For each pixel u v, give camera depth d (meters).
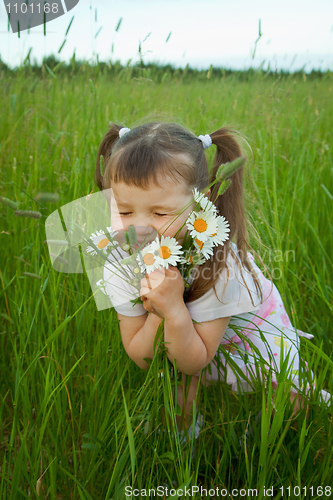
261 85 3.26
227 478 1.36
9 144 2.52
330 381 1.43
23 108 2.54
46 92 2.81
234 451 1.33
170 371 1.31
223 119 2.97
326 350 1.81
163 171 1.18
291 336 1.61
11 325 1.67
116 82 3.06
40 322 1.53
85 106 2.75
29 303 1.58
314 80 4.23
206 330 1.31
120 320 1.39
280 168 2.82
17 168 2.29
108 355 1.55
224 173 1.04
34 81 2.68
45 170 2.36
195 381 1.52
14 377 1.58
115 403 1.29
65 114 2.83
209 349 1.32
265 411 1.11
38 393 1.47
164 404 1.21
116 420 1.20
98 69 2.51
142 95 3.21
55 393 1.35
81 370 1.55
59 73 3.01
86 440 1.40
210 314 1.30
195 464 1.34
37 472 1.17
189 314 1.20
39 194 1.17
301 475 1.26
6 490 1.20
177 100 3.40
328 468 1.19
